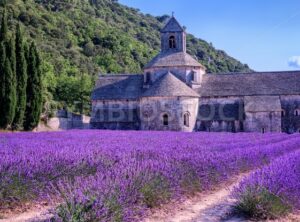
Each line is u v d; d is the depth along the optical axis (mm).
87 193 6848
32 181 9281
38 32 101750
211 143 21422
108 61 104375
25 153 12180
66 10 131250
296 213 8406
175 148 16594
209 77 54031
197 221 8039
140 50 123250
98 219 6348
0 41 39062
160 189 8914
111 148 16016
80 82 73875
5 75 37344
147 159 11852
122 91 53281
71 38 111000
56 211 6547
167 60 52906
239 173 14070
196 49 152625
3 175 9078
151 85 52094
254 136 31672
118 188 7531
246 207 8172
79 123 57094
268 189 8102
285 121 49375
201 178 10938
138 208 7855
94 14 146000
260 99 49219
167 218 8266
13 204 9023
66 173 10062
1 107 37312
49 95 62062
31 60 41469
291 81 51031
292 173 9359
